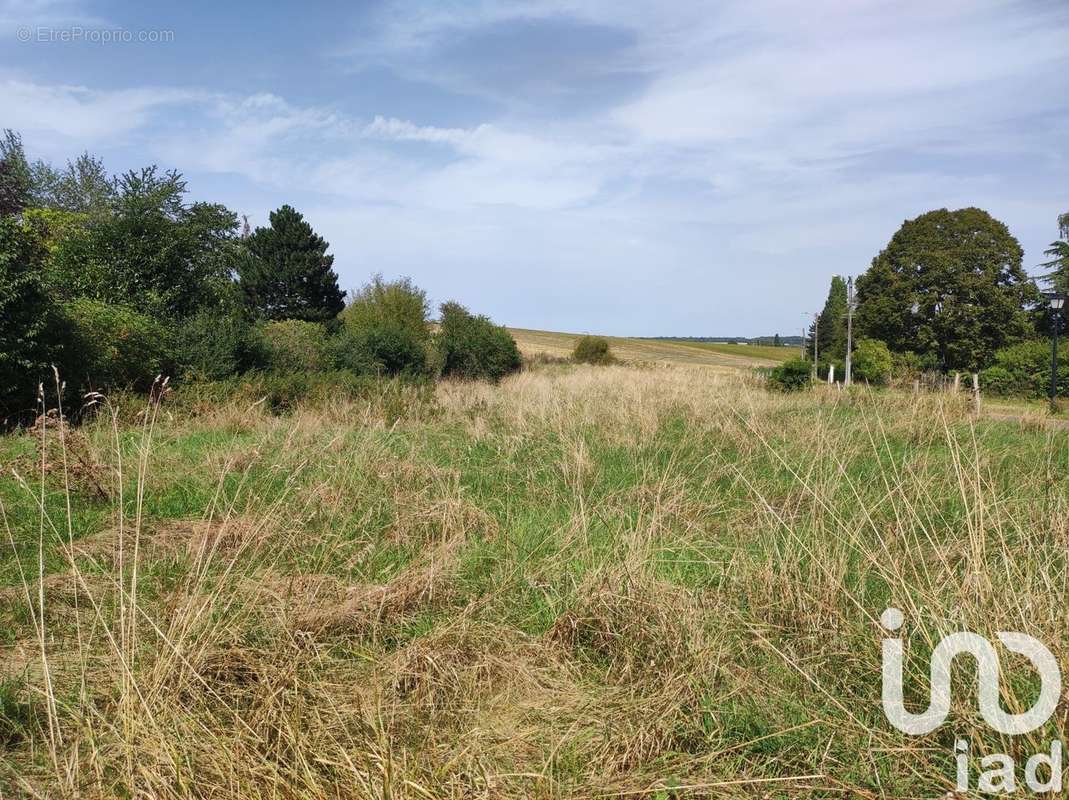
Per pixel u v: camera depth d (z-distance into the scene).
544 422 10.36
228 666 3.17
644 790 2.39
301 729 2.69
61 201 30.28
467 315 31.27
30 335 11.10
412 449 7.96
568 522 5.23
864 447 7.13
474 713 2.92
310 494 5.80
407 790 2.30
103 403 11.09
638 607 3.60
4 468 5.69
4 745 2.69
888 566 3.79
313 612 3.65
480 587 4.29
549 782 2.38
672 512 5.44
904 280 36.06
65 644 3.46
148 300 19.14
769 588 3.75
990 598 2.95
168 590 3.94
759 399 13.23
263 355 16.95
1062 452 7.57
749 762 2.62
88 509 5.69
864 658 3.11
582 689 3.16
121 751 2.56
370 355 22.45
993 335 34.75
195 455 7.77
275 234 37.31
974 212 35.16
